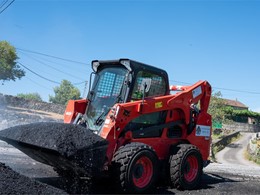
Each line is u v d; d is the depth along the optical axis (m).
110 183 6.59
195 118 8.04
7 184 4.95
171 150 7.20
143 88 6.47
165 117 7.32
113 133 6.14
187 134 7.83
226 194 7.02
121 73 6.93
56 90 85.25
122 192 5.98
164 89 7.36
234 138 52.19
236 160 30.22
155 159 6.32
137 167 6.05
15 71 40.34
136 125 6.77
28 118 23.09
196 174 7.26
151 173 6.25
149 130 6.95
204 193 6.89
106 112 6.82
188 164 7.16
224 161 27.38
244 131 64.81
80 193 5.75
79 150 5.28
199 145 8.04
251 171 12.62
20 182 5.20
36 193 5.05
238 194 7.16
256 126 66.94
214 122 47.16
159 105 6.96
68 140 5.37
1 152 9.41
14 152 9.65
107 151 6.01
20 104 35.84
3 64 38.47
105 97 7.05
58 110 37.97
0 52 38.59
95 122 6.88
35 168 7.60
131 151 5.94
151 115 7.06
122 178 5.82
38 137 5.70
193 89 7.92
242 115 70.50
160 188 6.90
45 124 6.26
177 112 7.61
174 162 6.93
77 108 7.45
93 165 5.40
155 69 7.19
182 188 6.98
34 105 36.78
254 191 7.70
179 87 8.34
